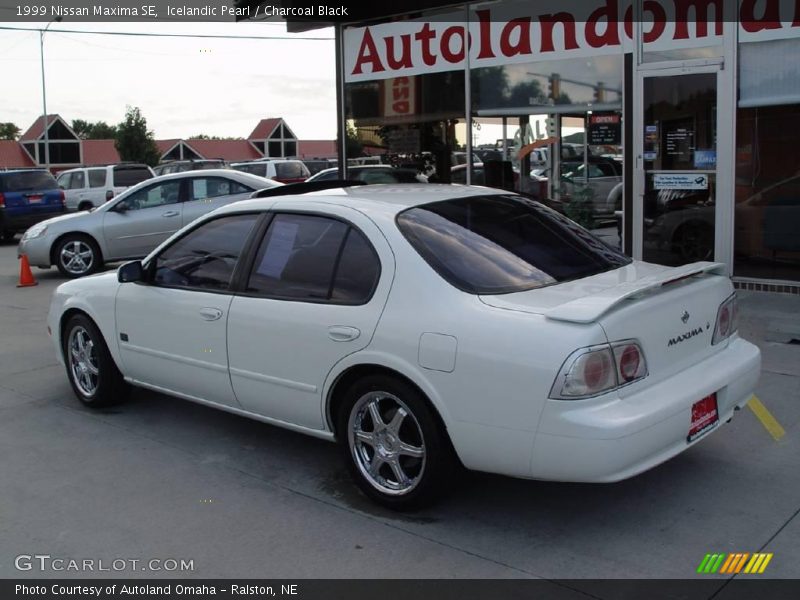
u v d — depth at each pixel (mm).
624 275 4383
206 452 5281
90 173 25375
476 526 4102
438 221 4445
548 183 10188
